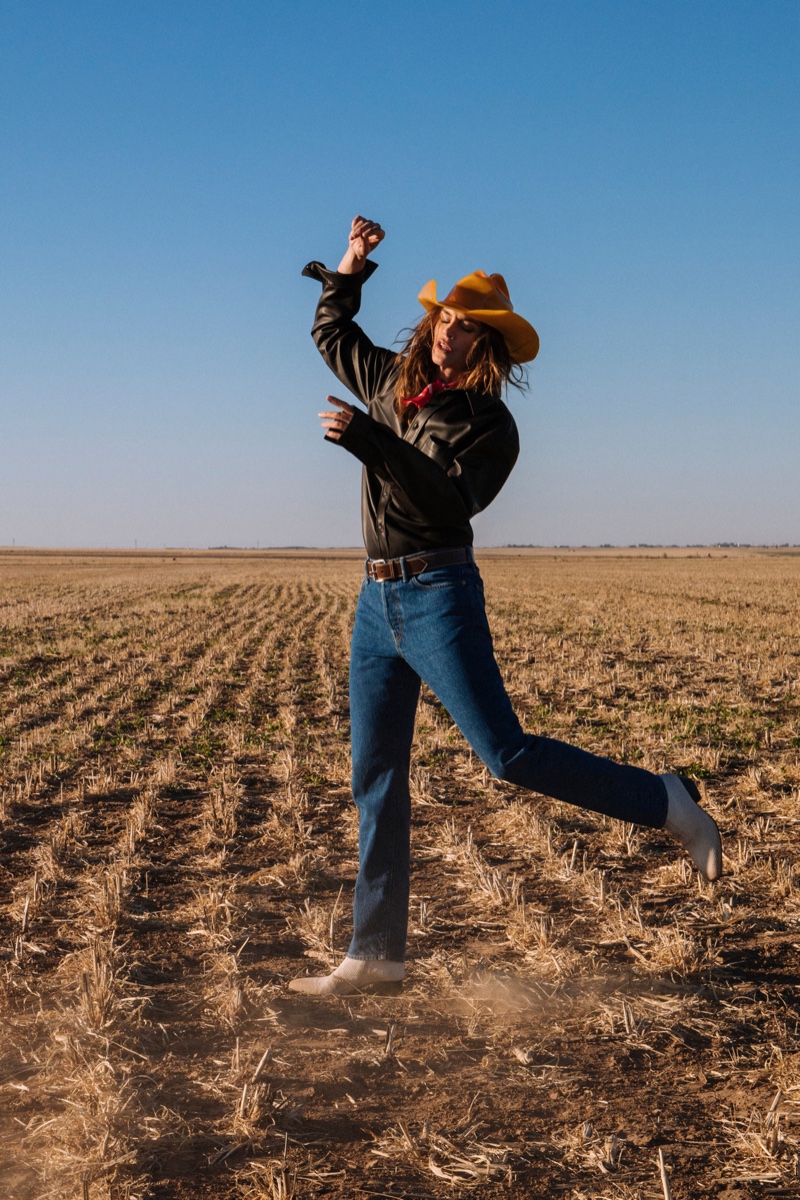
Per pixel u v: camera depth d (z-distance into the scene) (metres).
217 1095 2.81
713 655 16.52
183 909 4.66
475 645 3.07
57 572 68.38
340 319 3.62
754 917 4.43
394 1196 2.32
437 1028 3.28
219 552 186.50
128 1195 2.30
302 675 15.36
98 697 12.99
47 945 4.14
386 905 3.46
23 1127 2.65
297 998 3.53
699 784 7.49
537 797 7.04
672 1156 2.48
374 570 3.21
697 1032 3.23
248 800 7.09
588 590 38.34
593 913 4.55
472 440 3.09
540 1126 2.64
